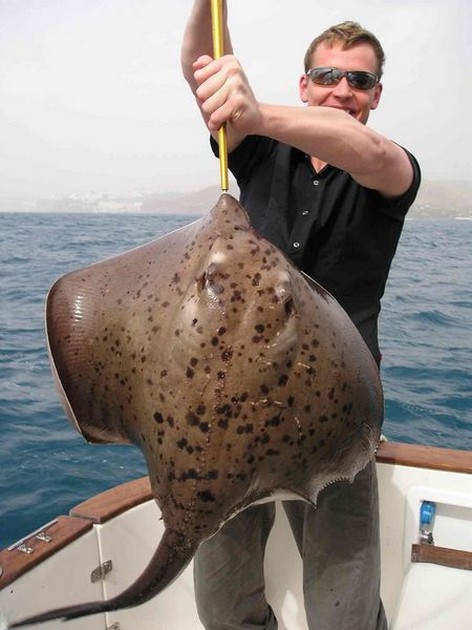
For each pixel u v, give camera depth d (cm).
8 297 1285
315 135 166
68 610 133
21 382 700
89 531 229
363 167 179
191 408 132
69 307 158
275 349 135
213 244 145
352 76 225
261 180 222
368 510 206
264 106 161
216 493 133
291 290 141
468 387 699
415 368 771
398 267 1852
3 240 2911
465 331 973
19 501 446
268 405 133
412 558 256
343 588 204
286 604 270
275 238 214
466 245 2858
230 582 217
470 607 226
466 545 262
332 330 147
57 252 2284
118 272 159
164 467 136
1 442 535
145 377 140
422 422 600
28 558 206
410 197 203
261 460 135
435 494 256
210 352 134
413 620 224
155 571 132
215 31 151
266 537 230
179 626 262
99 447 530
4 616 194
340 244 209
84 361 152
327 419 141
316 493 145
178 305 140
